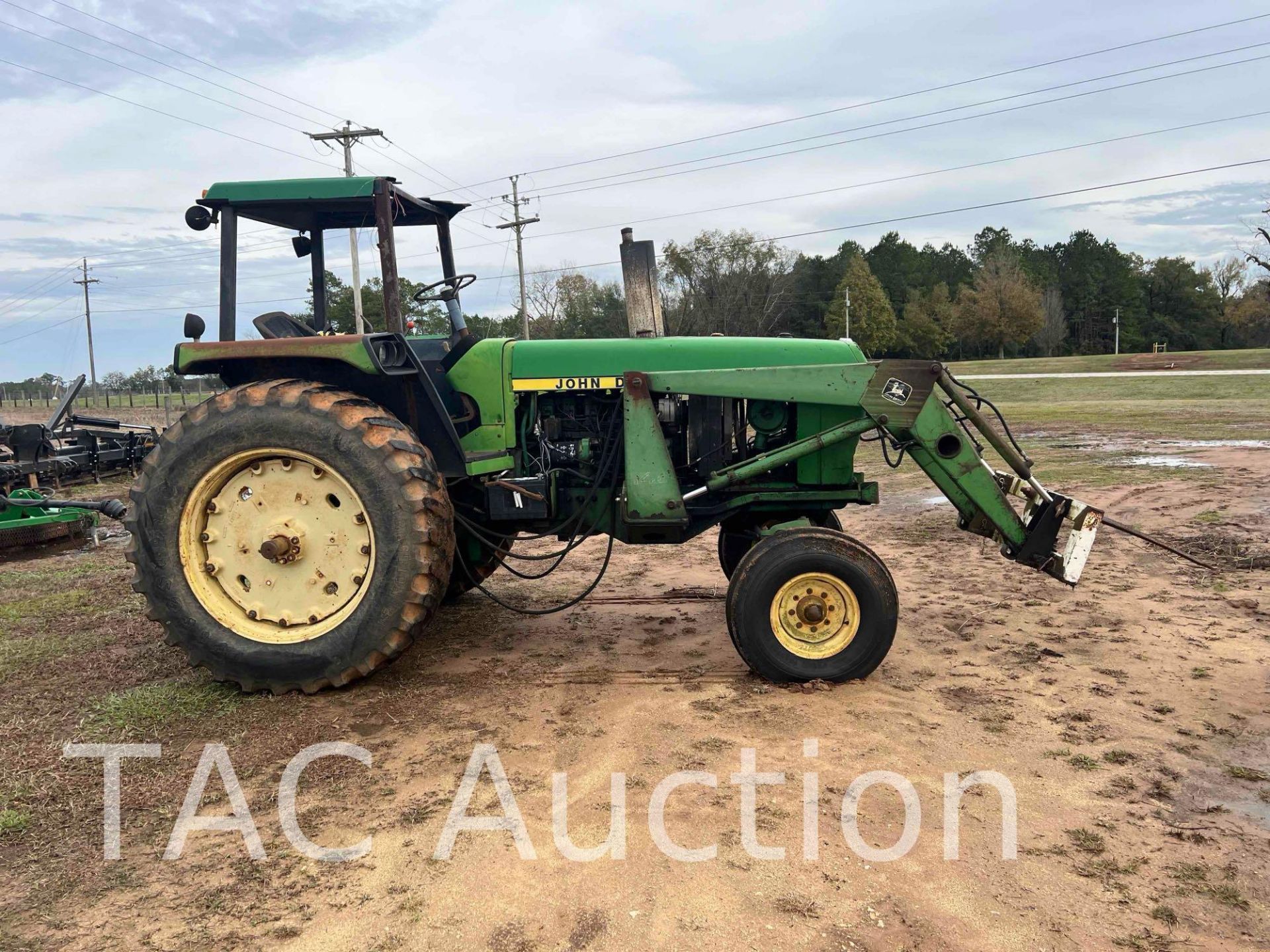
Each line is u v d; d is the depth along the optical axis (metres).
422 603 3.90
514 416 4.70
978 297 68.81
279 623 4.08
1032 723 3.57
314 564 4.06
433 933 2.30
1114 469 10.01
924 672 4.19
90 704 3.93
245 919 2.38
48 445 10.62
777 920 2.32
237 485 4.09
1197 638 4.60
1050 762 3.23
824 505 4.71
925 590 5.70
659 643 4.75
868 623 3.99
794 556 3.97
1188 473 9.38
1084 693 3.89
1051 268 84.31
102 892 2.52
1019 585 5.75
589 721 3.65
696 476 4.80
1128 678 4.06
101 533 8.58
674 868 2.56
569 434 4.76
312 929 2.33
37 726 3.68
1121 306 80.50
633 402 4.35
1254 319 73.88
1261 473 9.14
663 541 4.68
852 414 4.60
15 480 8.89
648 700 3.88
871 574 3.97
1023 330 68.44
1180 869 2.55
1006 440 4.38
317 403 3.93
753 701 3.84
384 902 2.44
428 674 4.28
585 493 4.73
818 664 4.01
